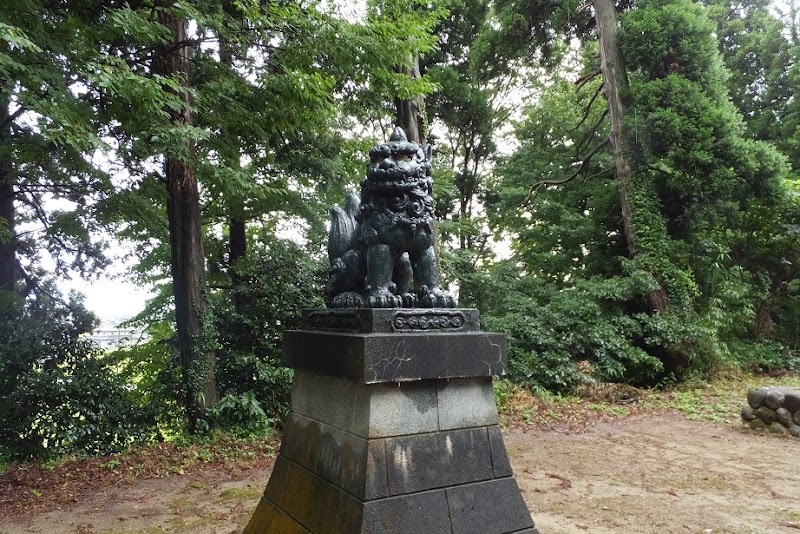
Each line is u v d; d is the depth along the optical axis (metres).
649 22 11.37
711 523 4.18
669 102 11.20
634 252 11.91
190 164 6.14
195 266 7.39
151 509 4.75
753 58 16.42
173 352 7.78
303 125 7.79
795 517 4.29
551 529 4.08
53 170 6.62
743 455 6.17
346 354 2.71
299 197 9.55
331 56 7.10
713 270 12.18
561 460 6.06
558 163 15.46
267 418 7.40
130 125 6.01
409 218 3.08
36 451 6.26
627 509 4.50
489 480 2.84
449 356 2.80
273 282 8.27
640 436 7.13
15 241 8.22
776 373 11.80
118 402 6.87
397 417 2.66
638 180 11.73
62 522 4.49
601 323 10.66
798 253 13.44
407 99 8.66
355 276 3.38
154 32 5.67
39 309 7.12
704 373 10.87
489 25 14.62
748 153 10.98
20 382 6.32
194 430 7.06
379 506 2.50
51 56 5.17
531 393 9.30
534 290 12.45
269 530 3.18
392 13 7.89
